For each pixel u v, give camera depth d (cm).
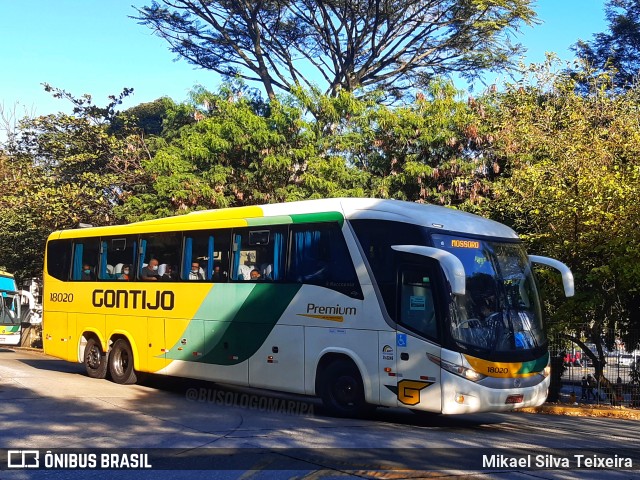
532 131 1802
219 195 2077
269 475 773
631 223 1416
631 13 3328
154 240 1549
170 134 2570
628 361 1564
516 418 1334
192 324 1430
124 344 1588
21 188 2703
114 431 1005
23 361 2309
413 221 1120
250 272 1341
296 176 2116
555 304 1573
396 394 1101
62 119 2811
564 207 1475
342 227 1200
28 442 918
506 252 1177
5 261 3241
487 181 1880
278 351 1266
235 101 2269
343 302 1180
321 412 1258
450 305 1067
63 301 1758
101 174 2834
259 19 2677
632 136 1623
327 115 2125
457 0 2489
